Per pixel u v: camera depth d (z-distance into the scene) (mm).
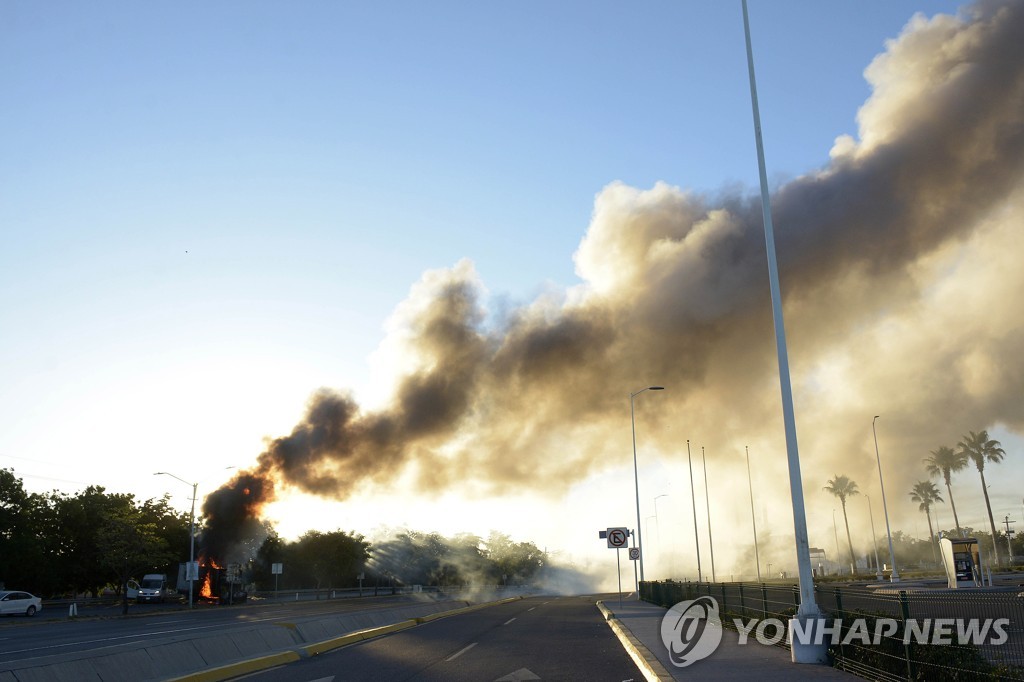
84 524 71562
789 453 16078
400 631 27797
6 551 64688
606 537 38438
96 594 88125
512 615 36812
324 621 24156
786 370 16422
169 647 16203
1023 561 116750
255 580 91625
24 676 12328
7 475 67688
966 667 10883
